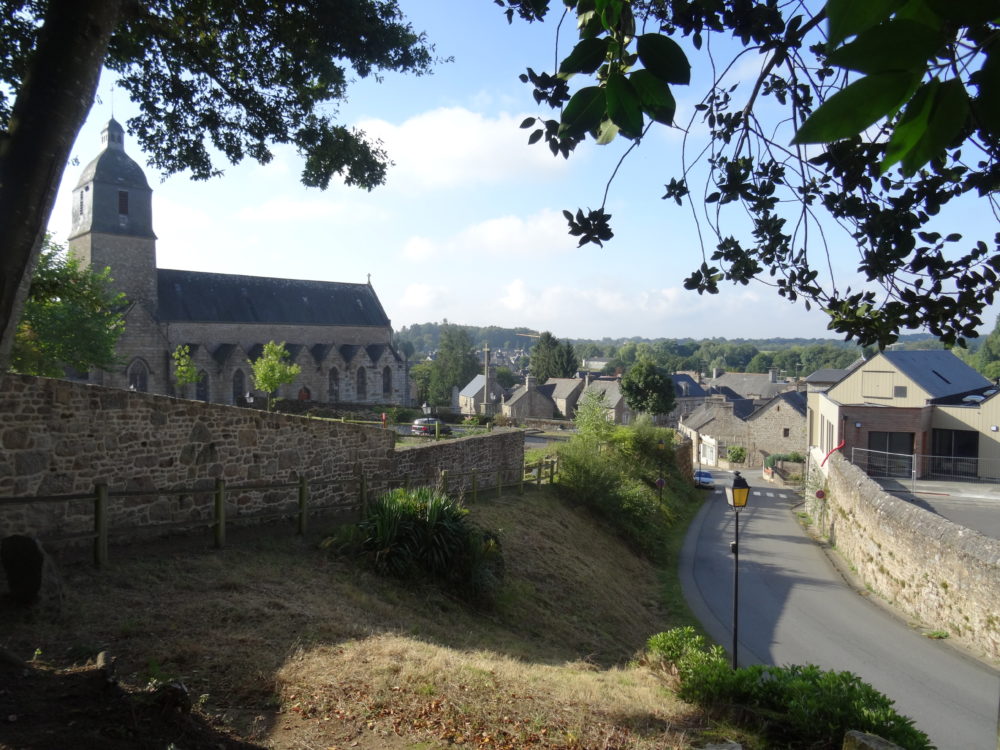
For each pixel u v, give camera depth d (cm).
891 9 99
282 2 870
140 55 881
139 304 4172
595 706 645
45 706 423
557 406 7444
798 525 2891
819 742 600
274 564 966
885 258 314
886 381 3089
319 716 532
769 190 352
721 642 1429
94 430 932
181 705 439
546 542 1631
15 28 738
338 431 1341
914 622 1576
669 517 2767
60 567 815
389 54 952
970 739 975
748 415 6172
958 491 2555
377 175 1071
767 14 254
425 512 1152
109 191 4331
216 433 1098
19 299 423
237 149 1024
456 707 574
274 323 4997
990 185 258
